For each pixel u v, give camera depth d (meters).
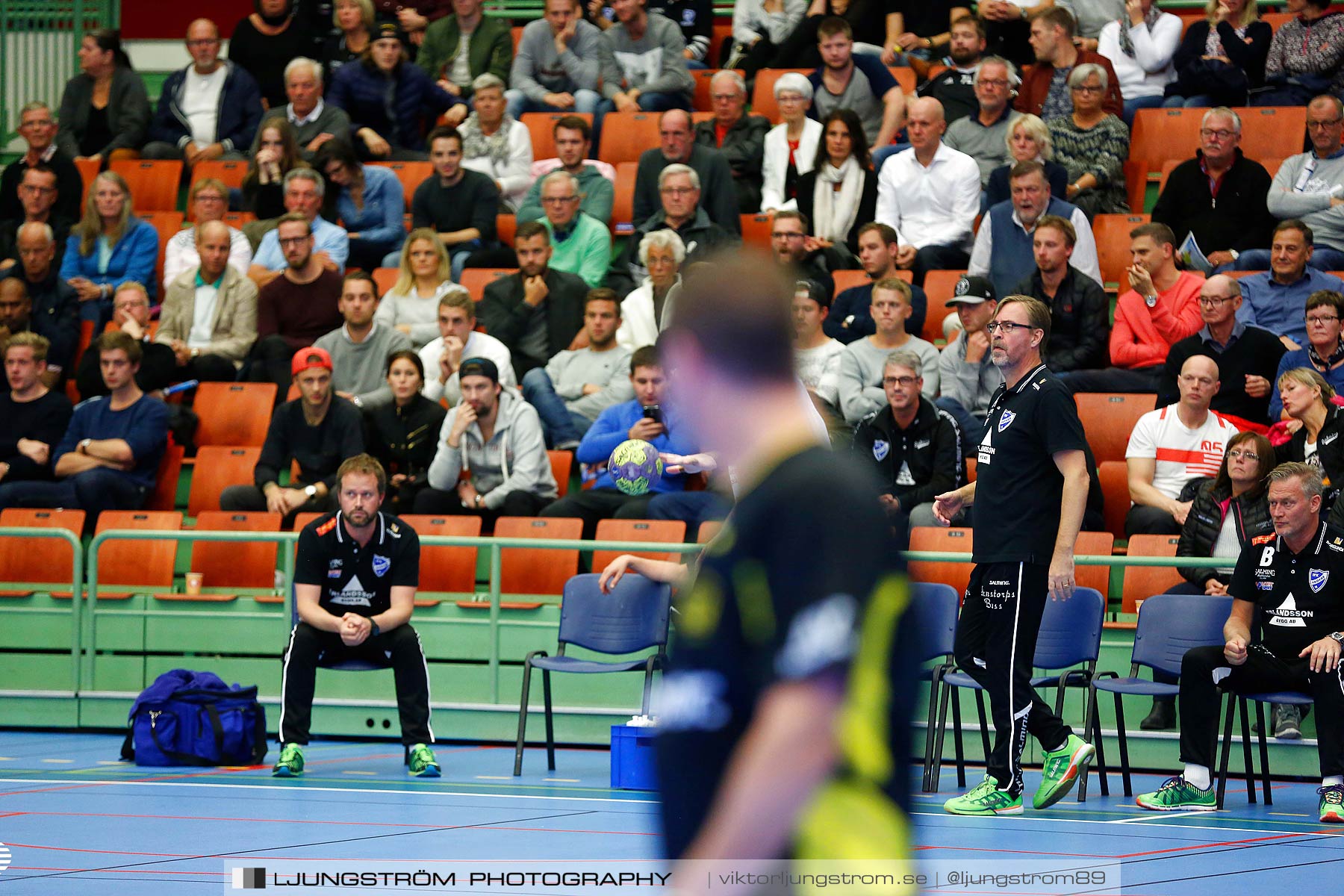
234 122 49.47
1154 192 42.50
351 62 47.94
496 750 31.09
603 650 28.31
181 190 48.59
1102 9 46.38
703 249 38.12
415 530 30.50
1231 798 25.73
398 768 28.06
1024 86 42.47
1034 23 42.09
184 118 49.66
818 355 34.75
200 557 34.25
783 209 41.12
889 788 6.05
